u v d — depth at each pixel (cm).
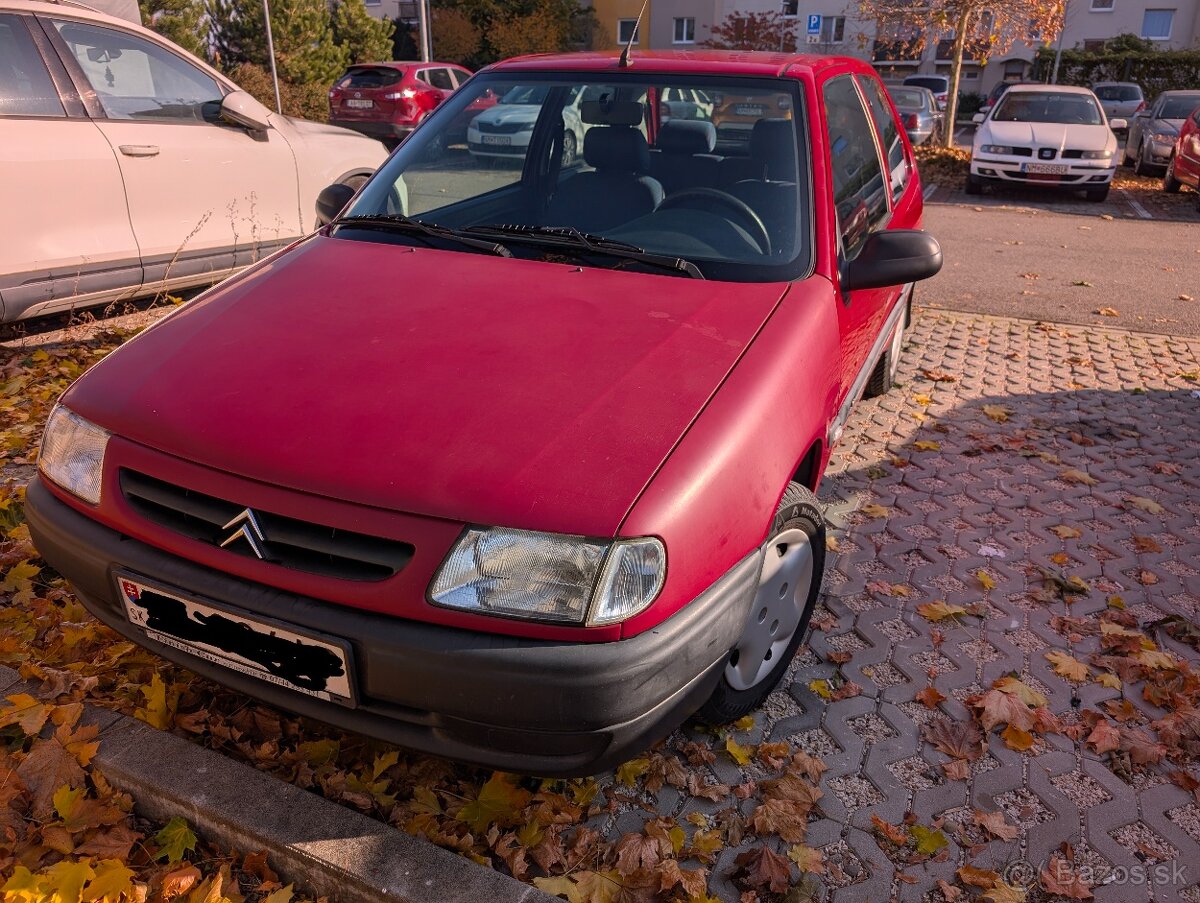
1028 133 1360
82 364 502
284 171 616
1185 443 488
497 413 208
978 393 550
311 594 195
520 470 194
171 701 258
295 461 200
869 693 290
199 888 208
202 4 2109
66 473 226
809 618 290
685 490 197
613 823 236
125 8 817
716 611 205
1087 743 273
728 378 228
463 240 292
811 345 257
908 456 459
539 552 186
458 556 187
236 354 234
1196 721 281
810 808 242
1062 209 1298
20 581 311
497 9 3181
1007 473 445
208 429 211
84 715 243
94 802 225
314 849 208
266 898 207
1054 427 501
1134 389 562
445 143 340
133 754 230
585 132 324
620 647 187
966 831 241
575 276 271
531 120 332
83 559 218
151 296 621
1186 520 407
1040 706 287
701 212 298
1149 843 241
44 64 486
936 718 281
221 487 202
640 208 306
